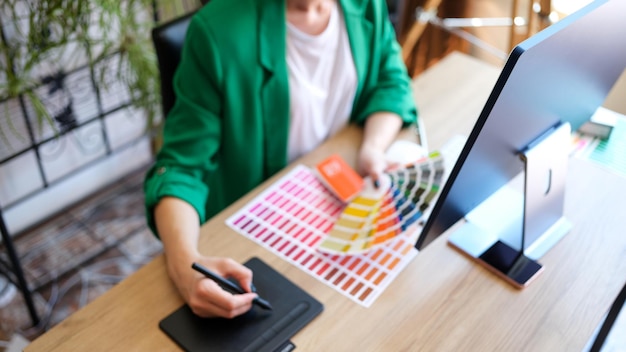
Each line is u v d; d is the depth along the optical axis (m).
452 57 1.76
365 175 1.37
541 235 1.19
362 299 1.09
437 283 1.12
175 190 1.26
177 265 1.13
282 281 1.12
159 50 1.46
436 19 2.29
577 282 1.12
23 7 1.98
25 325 2.01
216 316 1.06
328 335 1.04
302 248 1.20
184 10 2.38
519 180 1.34
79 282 2.16
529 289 1.11
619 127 1.47
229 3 1.36
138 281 1.14
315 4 1.42
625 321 1.79
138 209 2.44
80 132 2.35
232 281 1.10
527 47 0.82
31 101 2.02
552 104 1.01
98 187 2.52
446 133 1.49
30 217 2.35
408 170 1.34
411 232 1.22
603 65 1.08
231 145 1.45
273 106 1.44
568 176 1.34
